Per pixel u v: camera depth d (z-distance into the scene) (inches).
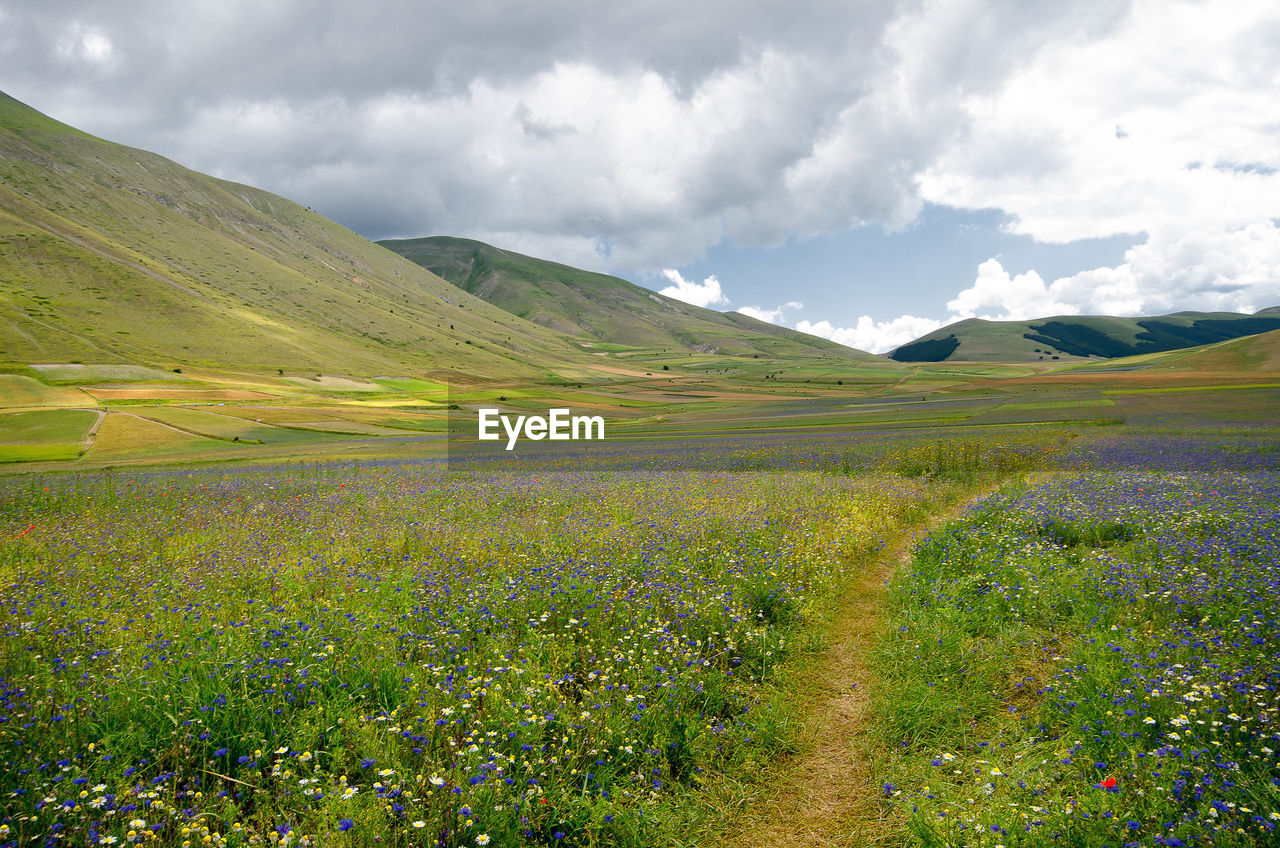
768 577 363.6
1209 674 218.5
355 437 2970.0
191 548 464.8
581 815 168.2
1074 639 278.4
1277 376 4704.7
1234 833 147.7
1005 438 1498.5
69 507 763.4
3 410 3321.9
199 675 221.6
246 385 5846.5
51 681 218.4
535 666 243.8
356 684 220.8
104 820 155.1
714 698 235.5
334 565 397.1
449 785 172.7
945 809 172.9
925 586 360.2
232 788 175.8
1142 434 1507.1
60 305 7421.3
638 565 379.2
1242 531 426.3
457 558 404.5
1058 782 183.5
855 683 260.7
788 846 168.7
